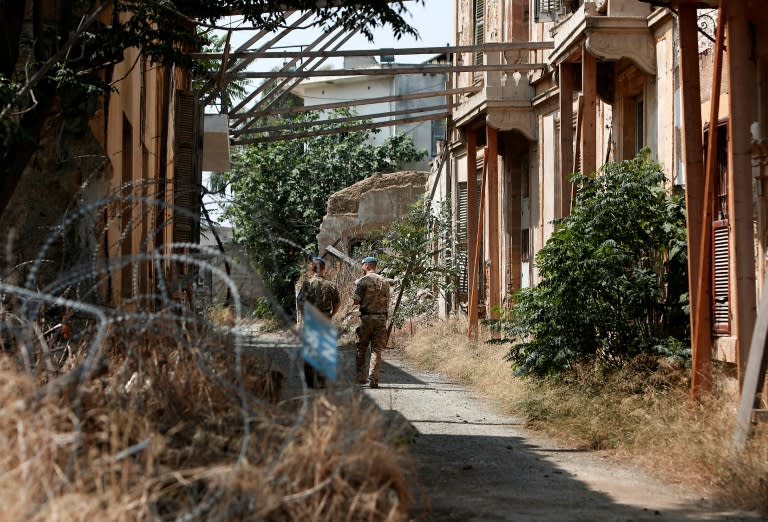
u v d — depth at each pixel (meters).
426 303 32.25
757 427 10.56
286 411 6.44
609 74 20.34
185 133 22.12
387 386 19.61
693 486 9.98
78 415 5.32
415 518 7.92
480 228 27.42
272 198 47.06
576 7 22.89
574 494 9.54
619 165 16.59
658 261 16.30
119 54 11.11
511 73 26.44
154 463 5.39
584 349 15.31
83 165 12.09
